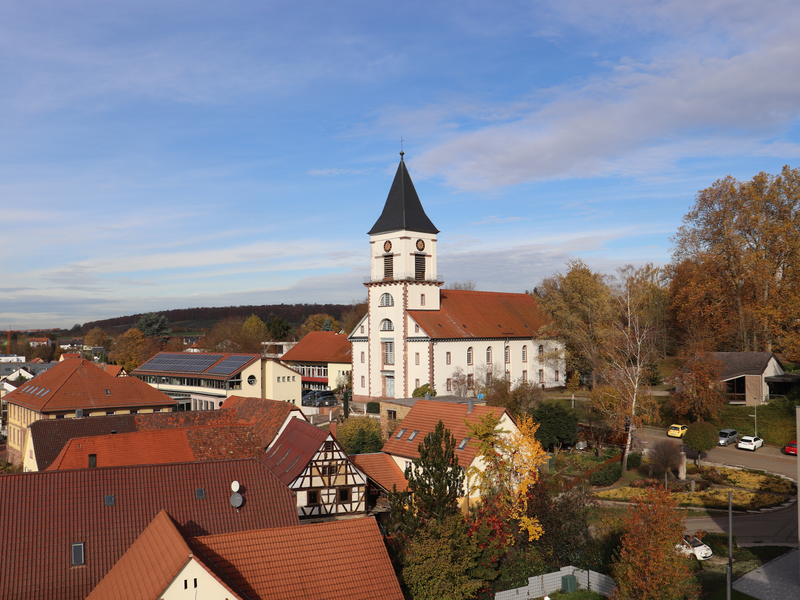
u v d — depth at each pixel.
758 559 34.31
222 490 30.14
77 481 28.11
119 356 147.50
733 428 62.62
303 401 86.25
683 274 73.56
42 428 50.44
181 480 29.88
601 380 76.00
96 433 51.28
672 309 77.75
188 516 28.50
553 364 88.06
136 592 20.42
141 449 41.62
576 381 81.12
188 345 173.00
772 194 65.31
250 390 80.00
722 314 71.31
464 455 38.69
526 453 37.00
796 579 31.34
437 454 32.19
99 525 26.89
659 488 27.62
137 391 72.00
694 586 27.38
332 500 38.16
